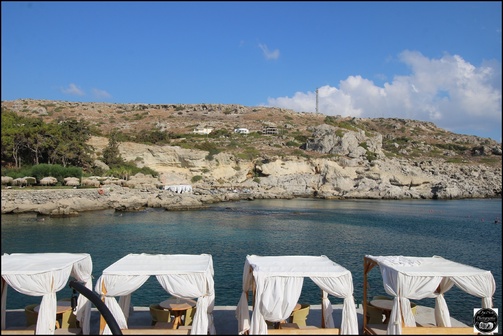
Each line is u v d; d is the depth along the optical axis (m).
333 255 31.67
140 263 12.24
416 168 115.50
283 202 81.56
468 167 126.88
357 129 176.00
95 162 83.25
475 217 61.91
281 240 37.88
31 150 72.56
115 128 150.38
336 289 11.06
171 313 13.38
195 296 11.27
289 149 123.62
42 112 161.50
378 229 47.25
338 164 109.94
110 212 57.78
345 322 11.08
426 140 193.62
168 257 13.05
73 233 39.25
